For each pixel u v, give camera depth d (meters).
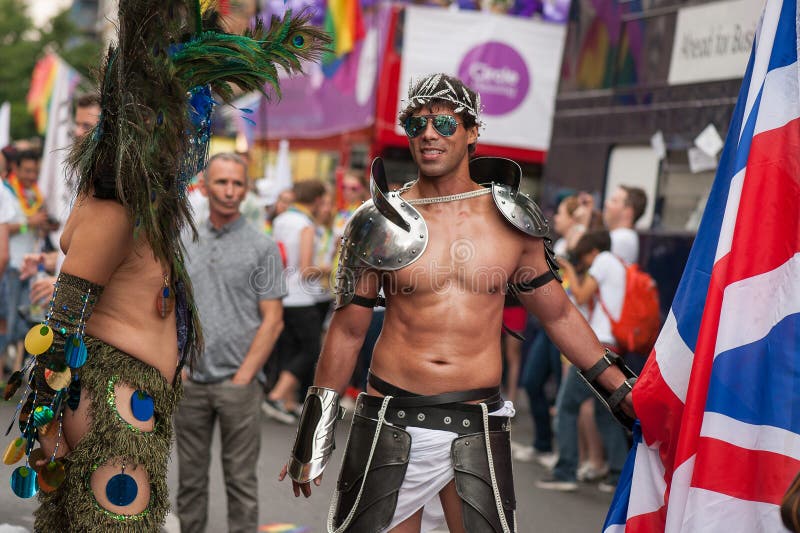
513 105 12.53
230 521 4.77
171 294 3.15
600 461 7.23
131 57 2.97
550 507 6.35
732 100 7.28
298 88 15.33
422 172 3.40
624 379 3.66
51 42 33.78
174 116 2.99
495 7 12.68
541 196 9.77
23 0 34.41
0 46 33.59
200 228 4.79
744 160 3.45
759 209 3.37
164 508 3.05
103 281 2.96
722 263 3.42
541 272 3.53
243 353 4.73
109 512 2.91
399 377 3.37
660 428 3.57
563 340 3.64
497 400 3.41
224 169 4.71
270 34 3.30
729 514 3.26
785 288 3.30
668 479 3.54
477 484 3.29
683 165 7.84
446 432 3.32
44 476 2.92
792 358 3.26
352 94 13.24
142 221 2.96
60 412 2.93
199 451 4.74
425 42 12.30
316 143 14.57
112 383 2.96
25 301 8.84
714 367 3.33
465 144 3.43
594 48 9.08
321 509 5.77
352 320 3.45
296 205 8.72
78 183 3.10
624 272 6.64
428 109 3.38
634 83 8.46
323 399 3.47
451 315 3.35
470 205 3.43
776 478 3.22
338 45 13.51
